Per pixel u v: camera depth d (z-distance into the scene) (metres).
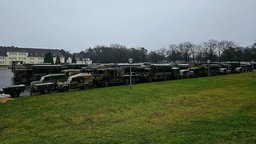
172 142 9.85
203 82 36.47
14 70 42.78
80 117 15.19
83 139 10.88
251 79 41.25
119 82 36.59
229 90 26.30
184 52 139.62
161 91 25.75
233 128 11.55
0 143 10.76
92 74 33.84
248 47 135.12
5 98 23.69
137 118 14.50
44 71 42.53
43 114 16.19
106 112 16.30
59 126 13.36
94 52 159.75
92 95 23.66
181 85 32.03
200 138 10.19
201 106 17.59
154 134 11.13
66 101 20.66
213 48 127.12
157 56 151.38
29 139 11.22
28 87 35.25
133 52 145.50
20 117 15.53
